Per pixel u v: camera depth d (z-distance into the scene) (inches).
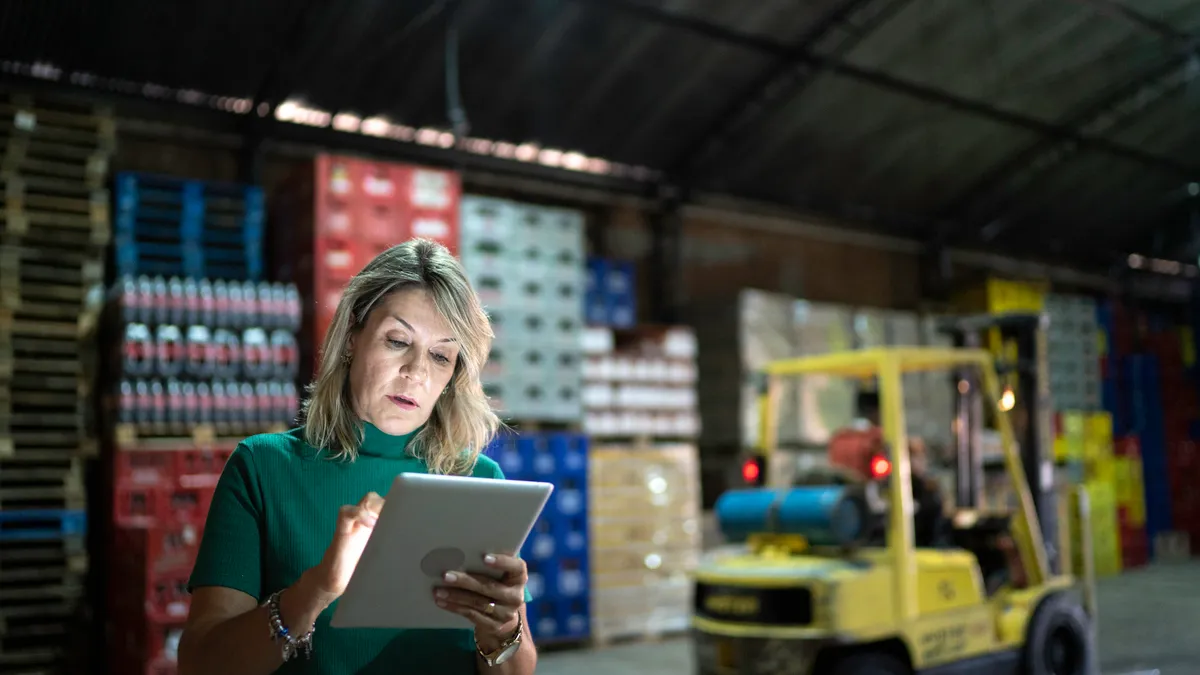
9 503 278.2
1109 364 617.3
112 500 268.5
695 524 373.4
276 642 55.8
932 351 240.4
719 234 481.1
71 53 303.0
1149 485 624.7
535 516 57.1
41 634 270.2
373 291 66.7
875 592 217.6
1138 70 488.1
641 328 389.1
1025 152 527.8
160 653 234.8
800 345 429.4
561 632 333.4
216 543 62.1
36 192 279.4
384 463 67.4
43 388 276.2
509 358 338.3
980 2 410.3
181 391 266.5
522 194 417.7
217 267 302.5
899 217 539.8
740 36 390.0
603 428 363.3
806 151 468.4
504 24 352.2
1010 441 254.4
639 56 386.0
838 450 240.5
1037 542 252.2
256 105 335.6
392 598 55.4
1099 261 653.9
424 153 377.4
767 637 216.5
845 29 405.4
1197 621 386.6
